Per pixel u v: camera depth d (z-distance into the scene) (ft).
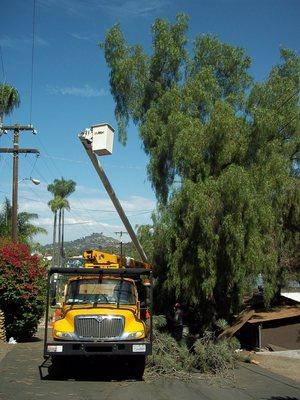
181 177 60.39
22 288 62.03
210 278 56.59
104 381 39.04
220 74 71.41
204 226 55.62
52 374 41.01
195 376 43.27
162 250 65.46
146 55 72.90
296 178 72.49
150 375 42.19
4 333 62.39
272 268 64.23
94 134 45.14
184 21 71.87
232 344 55.62
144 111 72.43
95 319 40.22
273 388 38.58
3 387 35.24
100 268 45.11
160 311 66.28
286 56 70.79
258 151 59.41
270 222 58.39
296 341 66.33
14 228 88.58
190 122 60.90
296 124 65.98
